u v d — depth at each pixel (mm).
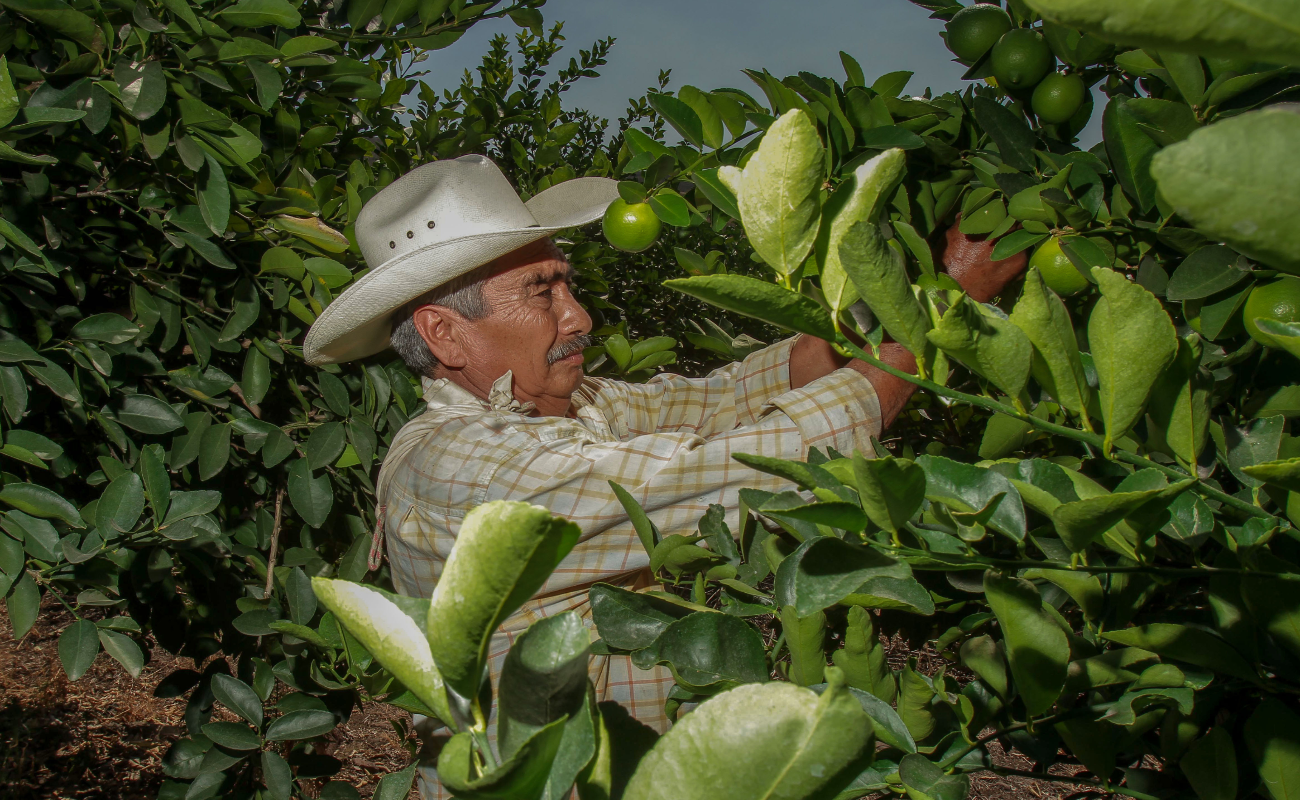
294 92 2316
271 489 2402
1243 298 948
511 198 2037
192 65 1743
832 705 400
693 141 1358
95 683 4707
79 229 1902
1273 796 745
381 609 476
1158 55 1017
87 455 2211
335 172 2633
